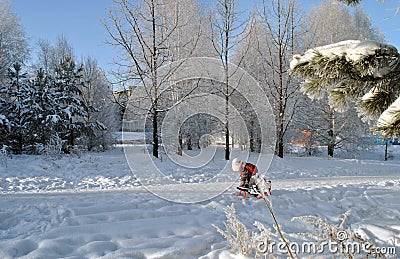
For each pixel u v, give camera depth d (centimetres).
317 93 360
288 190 684
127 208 505
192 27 1527
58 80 1830
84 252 324
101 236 366
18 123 1634
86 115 1903
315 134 2209
